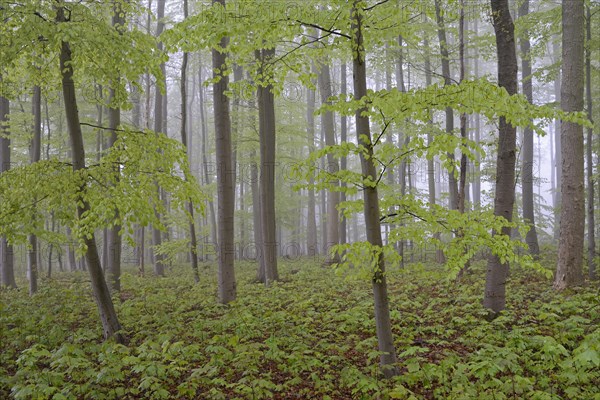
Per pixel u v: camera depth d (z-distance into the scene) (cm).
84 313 962
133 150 739
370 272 493
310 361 555
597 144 1525
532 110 435
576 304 734
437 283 1113
